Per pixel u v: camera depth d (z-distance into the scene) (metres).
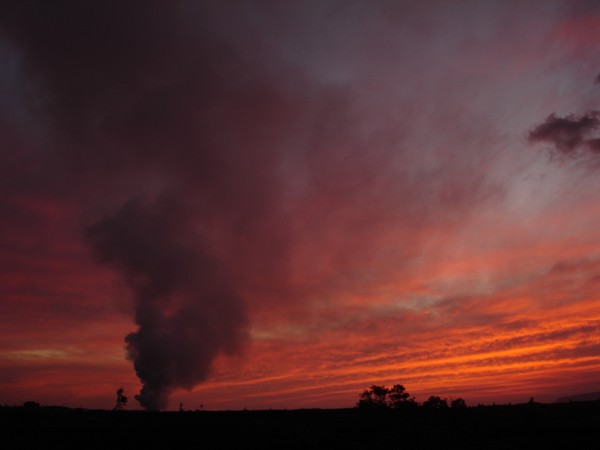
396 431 51.81
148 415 58.84
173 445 44.19
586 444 43.53
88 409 62.78
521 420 55.97
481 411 62.91
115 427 50.97
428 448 44.56
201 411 63.16
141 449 42.44
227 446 44.34
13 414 54.72
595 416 55.66
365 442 47.00
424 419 57.97
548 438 46.81
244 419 57.09
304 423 55.47
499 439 47.56
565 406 63.94
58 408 61.75
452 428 53.00
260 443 45.75
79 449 41.81
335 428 53.00
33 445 42.34
